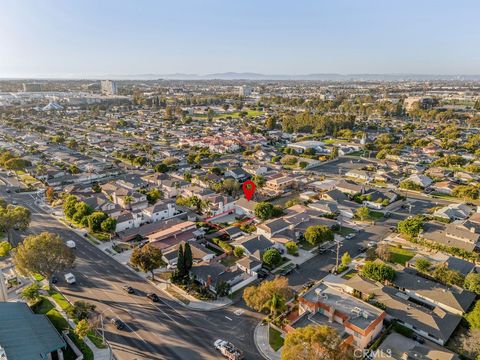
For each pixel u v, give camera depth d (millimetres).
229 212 128625
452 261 89875
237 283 83500
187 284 84062
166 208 124500
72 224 117188
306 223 114312
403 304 72562
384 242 106188
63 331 67312
